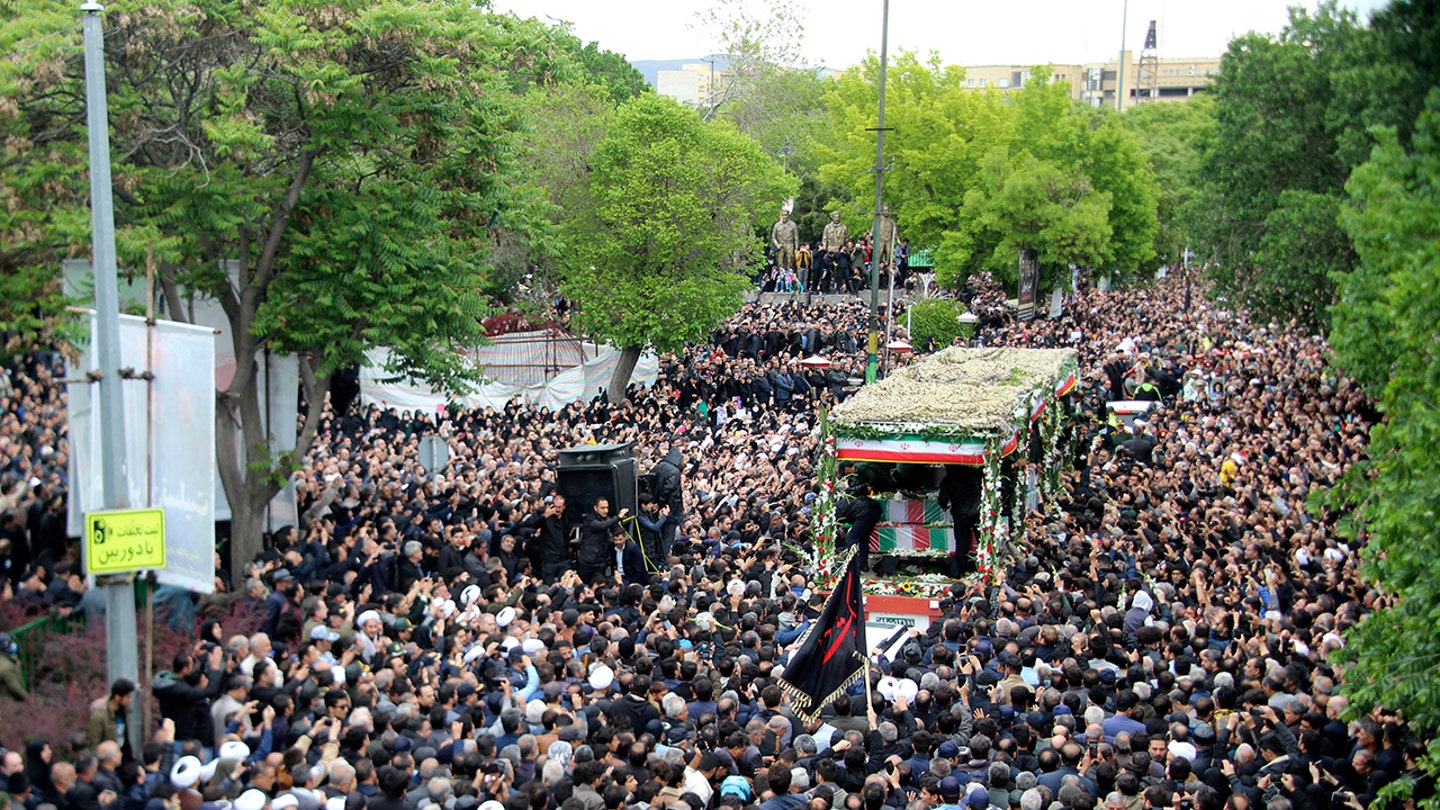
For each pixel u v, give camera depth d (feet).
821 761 34.40
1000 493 62.13
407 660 43.93
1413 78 47.55
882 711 41.45
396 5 57.72
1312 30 97.76
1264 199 102.53
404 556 55.31
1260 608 51.78
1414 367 34.06
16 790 30.45
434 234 64.23
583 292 123.13
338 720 36.45
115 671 37.96
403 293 60.23
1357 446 81.10
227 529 62.85
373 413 98.58
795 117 214.48
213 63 59.26
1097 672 41.75
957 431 60.13
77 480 47.03
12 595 44.39
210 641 42.19
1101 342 154.20
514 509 64.75
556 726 36.73
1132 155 188.96
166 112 59.57
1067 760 35.22
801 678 42.22
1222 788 34.71
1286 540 63.67
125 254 52.70
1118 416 103.60
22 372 79.20
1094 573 57.52
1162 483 80.69
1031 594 54.29
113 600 37.93
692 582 55.98
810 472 80.43
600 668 40.22
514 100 79.82
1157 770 34.35
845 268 188.65
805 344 147.13
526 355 122.21
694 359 134.00
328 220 60.34
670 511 68.90
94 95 37.88
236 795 32.60
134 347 40.91
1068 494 84.69
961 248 172.04
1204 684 42.14
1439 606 31.68
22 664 40.81
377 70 60.59
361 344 60.34
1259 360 130.31
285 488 63.16
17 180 52.29
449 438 85.71
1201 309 198.59
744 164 125.08
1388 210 35.63
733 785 34.12
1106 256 175.83
